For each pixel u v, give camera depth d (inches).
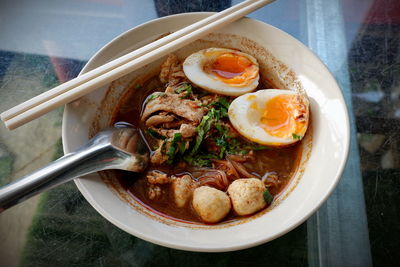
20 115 7.4
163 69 9.7
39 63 10.5
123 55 8.9
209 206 7.2
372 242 7.5
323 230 7.6
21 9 11.8
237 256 7.3
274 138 8.5
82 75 8.0
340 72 10.0
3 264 7.2
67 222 7.7
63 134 7.3
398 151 8.7
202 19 9.2
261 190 7.4
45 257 7.3
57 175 6.5
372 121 9.2
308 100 8.4
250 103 8.8
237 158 8.6
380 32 10.8
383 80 9.9
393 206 7.9
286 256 7.3
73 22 11.5
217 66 9.8
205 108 9.0
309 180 7.3
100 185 7.1
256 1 9.2
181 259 7.3
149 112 9.0
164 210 7.8
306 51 8.5
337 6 11.4
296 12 11.3
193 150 8.6
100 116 8.5
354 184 8.2
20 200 6.2
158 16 11.5
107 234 7.5
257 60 9.5
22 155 8.7
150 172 8.4
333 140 7.4
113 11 11.7
